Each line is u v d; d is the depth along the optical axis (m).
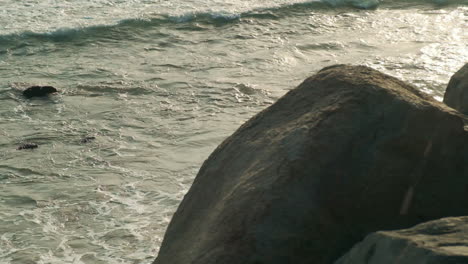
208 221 3.84
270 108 4.27
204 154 9.90
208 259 3.60
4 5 17.42
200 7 17.55
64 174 9.21
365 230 3.64
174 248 4.03
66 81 13.05
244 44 15.38
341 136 3.75
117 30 16.02
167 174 9.20
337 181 3.66
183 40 15.65
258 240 3.52
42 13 16.95
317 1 17.97
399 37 15.77
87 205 8.27
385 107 3.82
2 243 7.39
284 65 14.02
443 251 2.75
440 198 3.74
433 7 18.25
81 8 17.41
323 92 4.08
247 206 3.63
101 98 12.20
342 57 14.45
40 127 10.94
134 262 6.98
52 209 8.19
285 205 3.58
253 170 3.83
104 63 14.16
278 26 16.62
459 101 6.43
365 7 18.11
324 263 3.54
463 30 16.33
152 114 11.47
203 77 13.27
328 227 3.58
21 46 15.10
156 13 16.95
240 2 18.05
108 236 7.52
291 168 3.67
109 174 9.19
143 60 14.36
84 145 10.21
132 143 10.30
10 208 8.23
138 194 8.58
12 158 9.73
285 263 3.49
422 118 3.75
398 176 3.72
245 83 12.91
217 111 11.61
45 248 7.29
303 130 3.81
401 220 3.70
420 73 13.15
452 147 3.74
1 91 12.38
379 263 3.06
